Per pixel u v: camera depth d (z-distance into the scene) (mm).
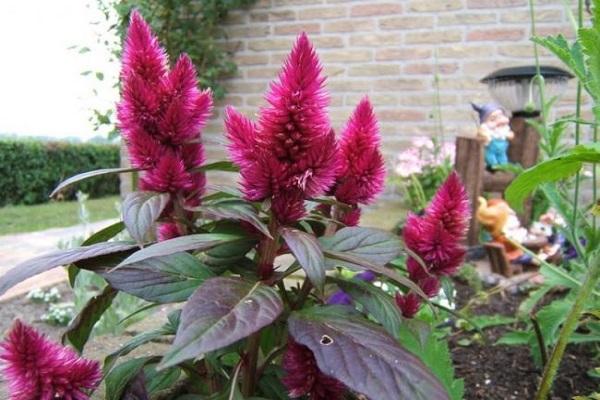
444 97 1990
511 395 600
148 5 2018
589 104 1763
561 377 634
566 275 676
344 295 491
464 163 1257
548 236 1144
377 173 385
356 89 2090
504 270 1075
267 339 417
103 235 402
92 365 298
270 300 287
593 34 391
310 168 304
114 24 1817
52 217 3732
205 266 348
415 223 405
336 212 402
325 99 303
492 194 1394
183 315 255
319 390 323
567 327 436
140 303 1053
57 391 283
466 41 1956
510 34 1903
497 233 1114
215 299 273
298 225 403
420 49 2010
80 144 5586
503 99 1405
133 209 327
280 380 379
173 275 337
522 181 463
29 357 277
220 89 2166
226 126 333
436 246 388
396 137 2045
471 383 630
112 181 5992
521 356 701
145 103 354
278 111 296
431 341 492
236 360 434
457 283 1026
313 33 2129
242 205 360
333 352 272
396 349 286
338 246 362
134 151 363
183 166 358
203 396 380
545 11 1857
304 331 290
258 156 308
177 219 365
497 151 1340
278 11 2166
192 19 2164
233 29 2219
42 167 5047
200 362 404
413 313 401
